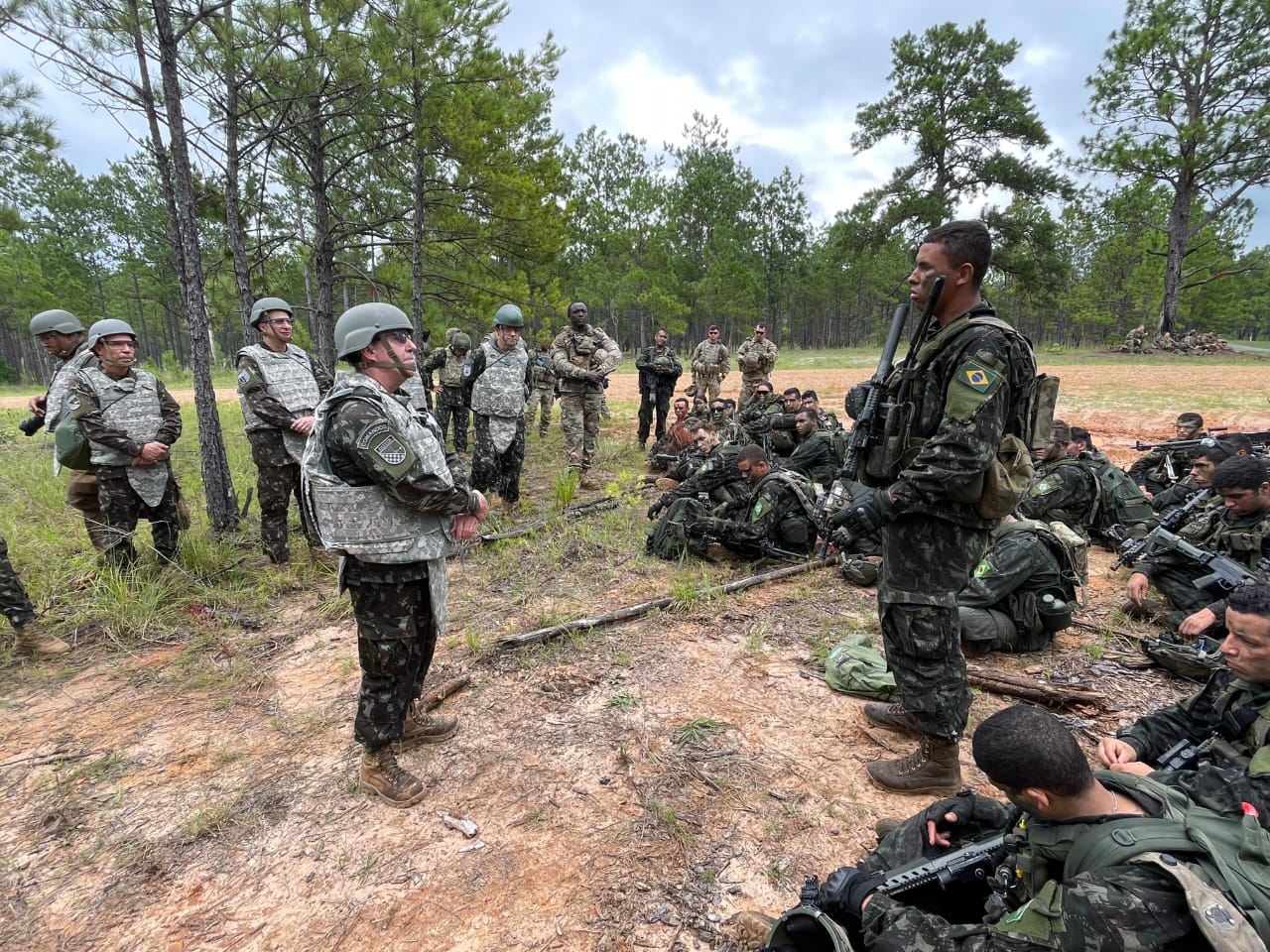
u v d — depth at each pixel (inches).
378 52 305.3
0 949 80.3
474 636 152.9
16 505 264.4
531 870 91.2
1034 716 61.9
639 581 194.9
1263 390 594.6
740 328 1830.7
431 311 564.4
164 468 183.6
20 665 147.2
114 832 98.7
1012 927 56.4
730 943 79.5
